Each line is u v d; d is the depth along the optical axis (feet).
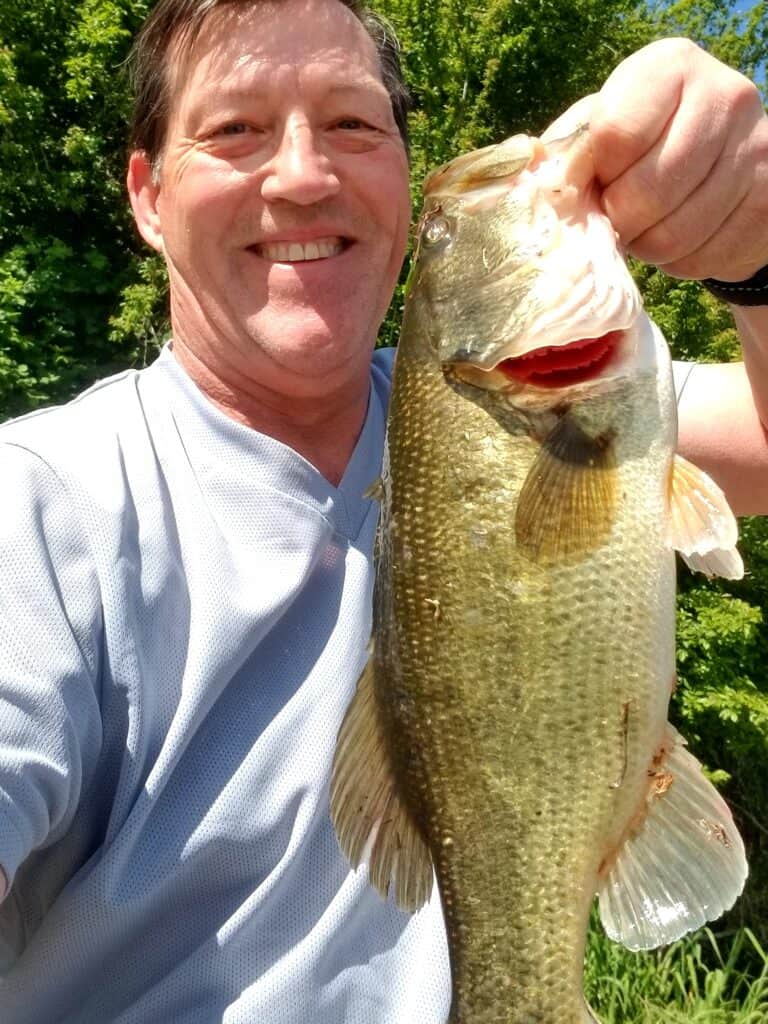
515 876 1.12
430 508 1.16
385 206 1.51
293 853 1.28
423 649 1.15
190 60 1.47
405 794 1.17
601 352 1.17
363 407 1.59
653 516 1.15
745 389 1.61
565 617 1.11
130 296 5.98
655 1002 3.25
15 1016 1.29
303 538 1.40
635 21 7.68
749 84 1.12
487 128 6.78
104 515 1.30
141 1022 1.24
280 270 1.47
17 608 1.20
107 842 1.24
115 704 1.25
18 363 5.83
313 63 1.45
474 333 1.19
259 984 1.25
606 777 1.11
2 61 6.23
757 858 5.47
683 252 1.17
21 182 6.40
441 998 1.32
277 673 1.34
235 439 1.43
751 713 5.42
